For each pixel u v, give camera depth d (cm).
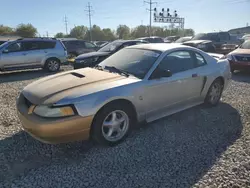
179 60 424
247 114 462
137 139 358
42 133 289
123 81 348
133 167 288
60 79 357
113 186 253
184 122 423
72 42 1631
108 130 333
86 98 301
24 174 272
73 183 258
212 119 438
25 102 334
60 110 289
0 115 461
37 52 1053
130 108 352
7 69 994
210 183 256
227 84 532
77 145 339
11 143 344
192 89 439
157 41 2122
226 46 1497
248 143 344
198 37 1703
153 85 366
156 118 391
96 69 408
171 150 327
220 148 331
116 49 998
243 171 277
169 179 264
